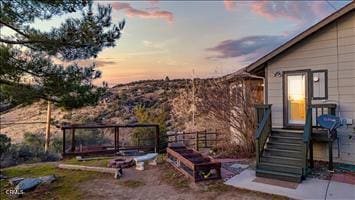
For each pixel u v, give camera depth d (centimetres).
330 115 820
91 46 828
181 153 880
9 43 783
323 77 907
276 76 1002
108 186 734
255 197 611
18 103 807
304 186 673
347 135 859
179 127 2044
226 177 763
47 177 793
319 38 917
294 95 966
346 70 866
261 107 947
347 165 853
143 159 930
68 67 820
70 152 1121
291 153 816
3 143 1147
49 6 774
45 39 787
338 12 854
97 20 825
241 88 1215
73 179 806
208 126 1527
